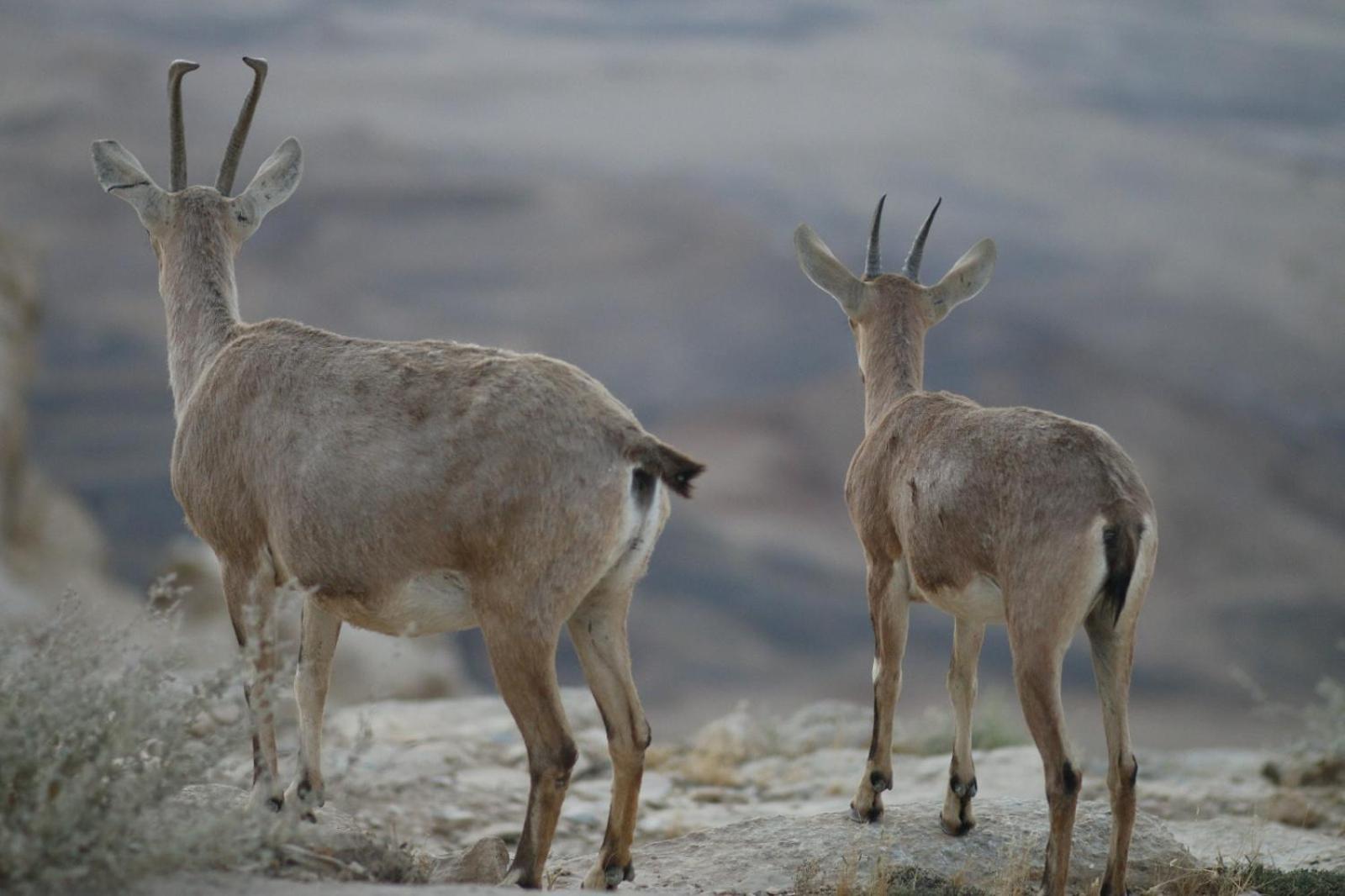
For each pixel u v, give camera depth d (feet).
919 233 86.84
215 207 77.87
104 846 51.47
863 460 74.49
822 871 69.72
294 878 58.65
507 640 59.82
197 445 67.00
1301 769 113.19
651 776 119.85
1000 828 74.69
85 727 54.95
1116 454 63.87
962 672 73.31
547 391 61.57
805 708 146.41
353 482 61.57
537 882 59.41
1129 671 63.36
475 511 59.98
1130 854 73.15
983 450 65.82
